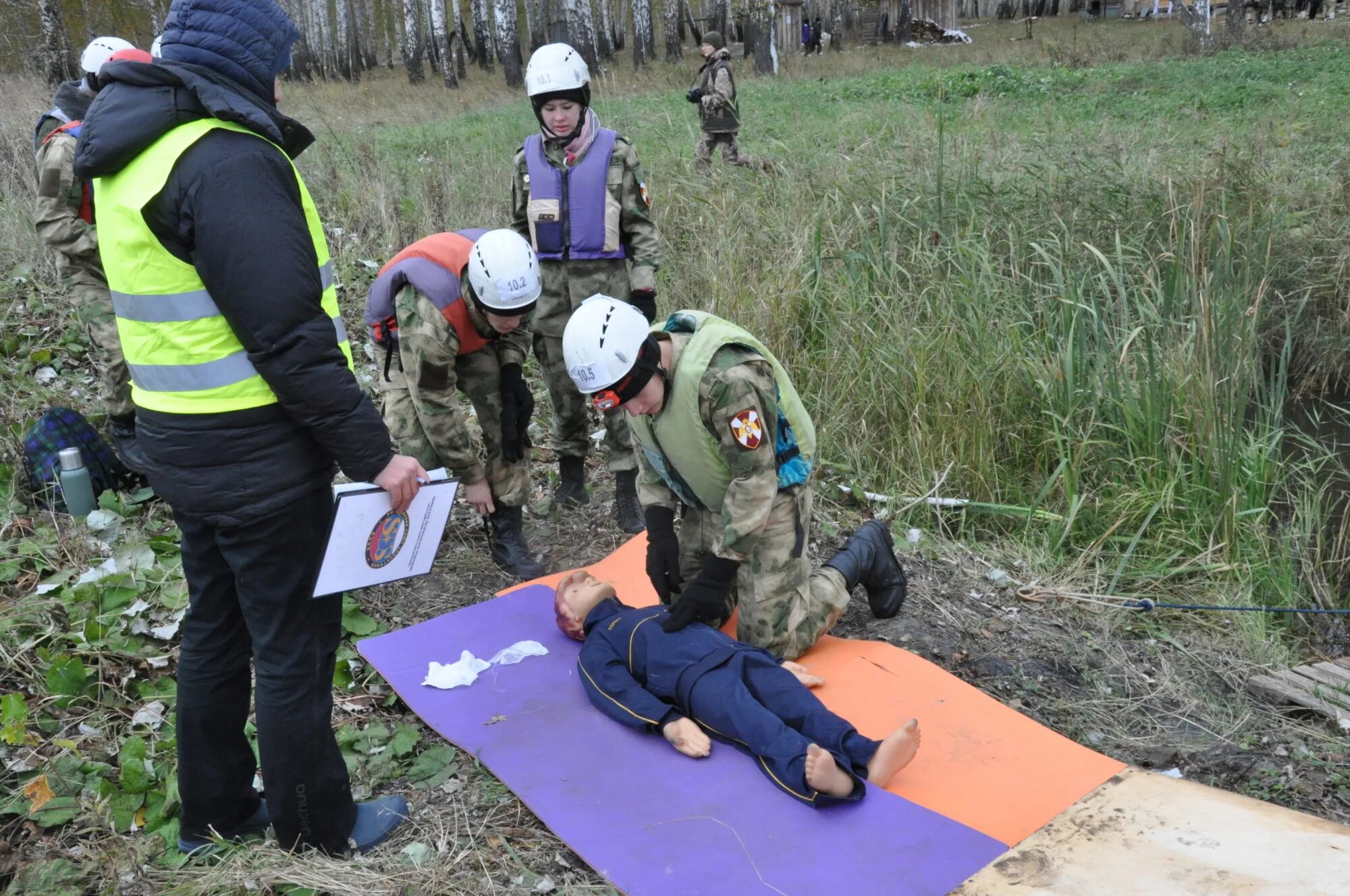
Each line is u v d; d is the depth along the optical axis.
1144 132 9.79
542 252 4.24
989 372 4.93
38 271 6.55
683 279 6.27
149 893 2.49
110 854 2.62
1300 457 5.44
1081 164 7.13
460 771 2.94
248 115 2.01
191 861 2.58
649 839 2.57
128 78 2.01
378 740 3.10
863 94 15.99
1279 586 4.08
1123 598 3.95
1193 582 4.15
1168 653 3.71
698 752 2.86
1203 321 4.80
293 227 2.04
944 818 2.57
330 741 2.49
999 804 2.70
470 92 22.05
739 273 5.87
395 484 2.22
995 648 3.66
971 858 2.45
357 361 6.05
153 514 4.38
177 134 1.99
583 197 4.17
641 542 4.20
